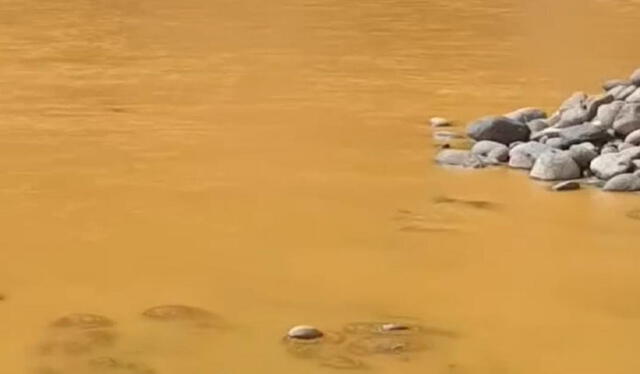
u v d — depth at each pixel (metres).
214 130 22.70
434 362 11.92
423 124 23.50
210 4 44.88
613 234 16.11
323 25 39.56
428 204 17.48
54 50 33.50
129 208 17.14
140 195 17.88
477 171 19.55
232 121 23.61
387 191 18.20
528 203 17.58
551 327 12.86
